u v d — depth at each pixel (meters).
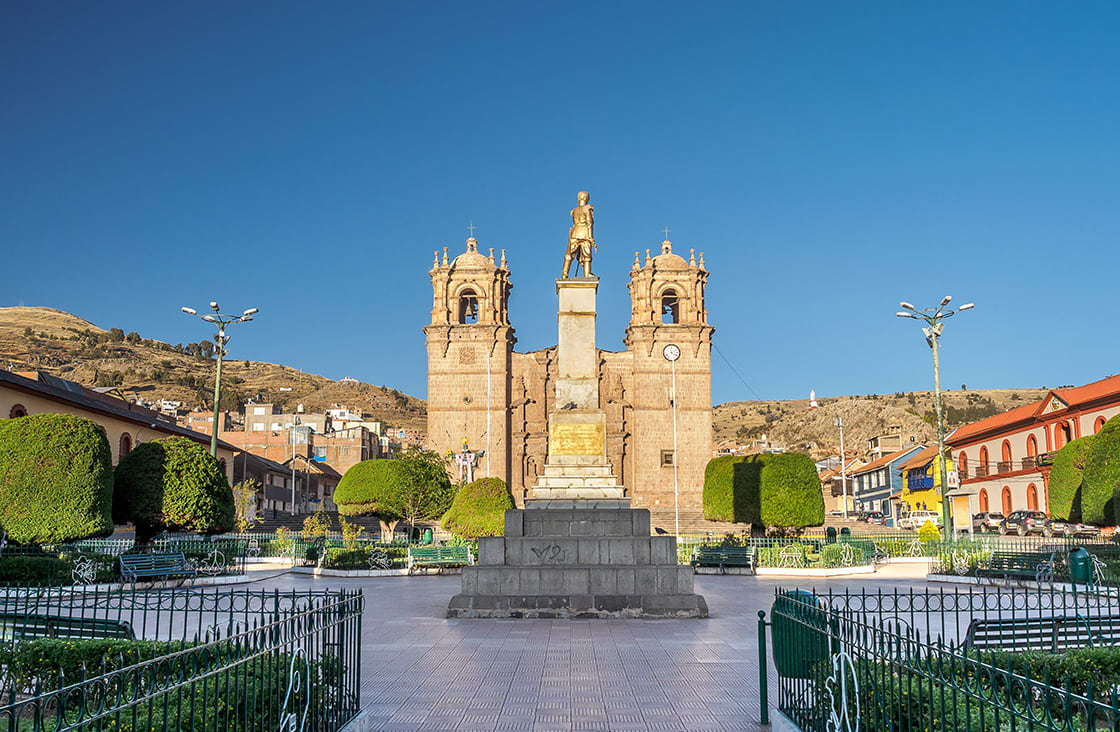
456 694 10.65
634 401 78.31
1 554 26.39
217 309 37.28
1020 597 21.83
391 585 26.92
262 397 194.25
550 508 20.50
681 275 80.12
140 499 29.22
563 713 9.70
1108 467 31.27
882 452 105.19
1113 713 5.00
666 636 15.49
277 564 34.44
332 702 7.96
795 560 32.56
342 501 47.03
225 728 6.65
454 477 75.56
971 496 72.38
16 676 9.31
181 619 17.27
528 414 79.38
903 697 6.86
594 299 22.12
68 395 44.00
